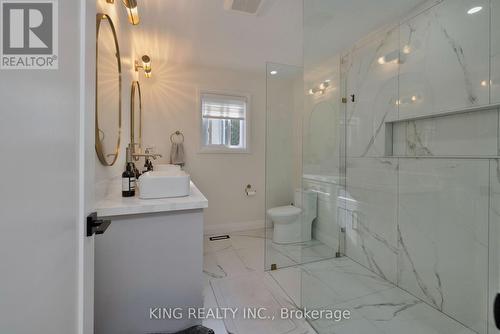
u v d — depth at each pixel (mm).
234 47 2607
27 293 400
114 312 1131
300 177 3176
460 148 1549
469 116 1501
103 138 1306
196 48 2627
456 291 1537
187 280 1238
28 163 407
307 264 2340
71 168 582
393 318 1580
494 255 1354
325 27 2115
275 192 3125
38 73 439
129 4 1422
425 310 1656
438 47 1635
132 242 1146
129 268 1146
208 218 3246
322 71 2666
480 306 1412
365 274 2152
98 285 1102
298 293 1864
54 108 494
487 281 1381
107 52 1372
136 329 1166
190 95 3096
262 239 3023
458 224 1530
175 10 1938
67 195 560
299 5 1869
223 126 3326
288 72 3049
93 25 720
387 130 2059
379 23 2029
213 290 1898
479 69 1406
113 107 1521
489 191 1380
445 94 1591
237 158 3357
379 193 2121
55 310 498
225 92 3248
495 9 1335
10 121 364
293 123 3139
